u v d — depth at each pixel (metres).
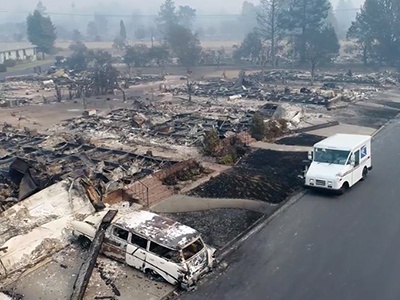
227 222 20.17
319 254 17.22
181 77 74.94
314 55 75.88
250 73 77.56
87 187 21.27
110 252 16.56
